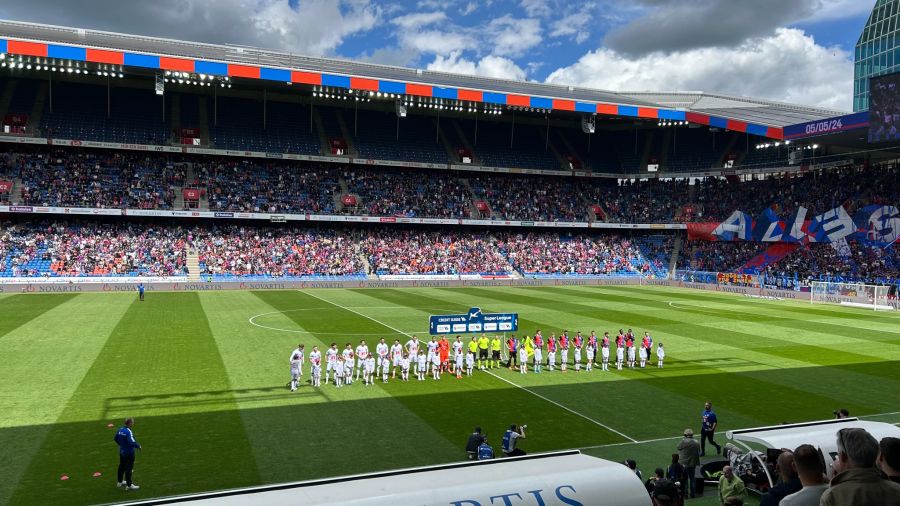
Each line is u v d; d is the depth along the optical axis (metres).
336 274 73.88
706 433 20.09
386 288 70.38
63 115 73.06
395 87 69.88
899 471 5.04
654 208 91.44
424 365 29.11
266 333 38.94
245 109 83.44
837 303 61.84
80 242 68.06
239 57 74.50
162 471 17.34
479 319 30.53
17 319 41.84
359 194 82.94
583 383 28.83
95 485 16.31
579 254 87.50
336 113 88.94
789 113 80.25
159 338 36.28
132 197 71.44
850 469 4.96
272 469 17.66
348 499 8.23
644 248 90.69
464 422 22.59
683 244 88.94
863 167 76.44
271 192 78.69
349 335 39.06
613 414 23.95
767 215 76.69
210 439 20.05
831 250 72.81
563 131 99.75
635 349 32.62
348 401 24.98
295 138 82.31
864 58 87.50
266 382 27.38
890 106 51.69
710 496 16.89
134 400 24.02
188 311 47.75
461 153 89.38
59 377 27.05
